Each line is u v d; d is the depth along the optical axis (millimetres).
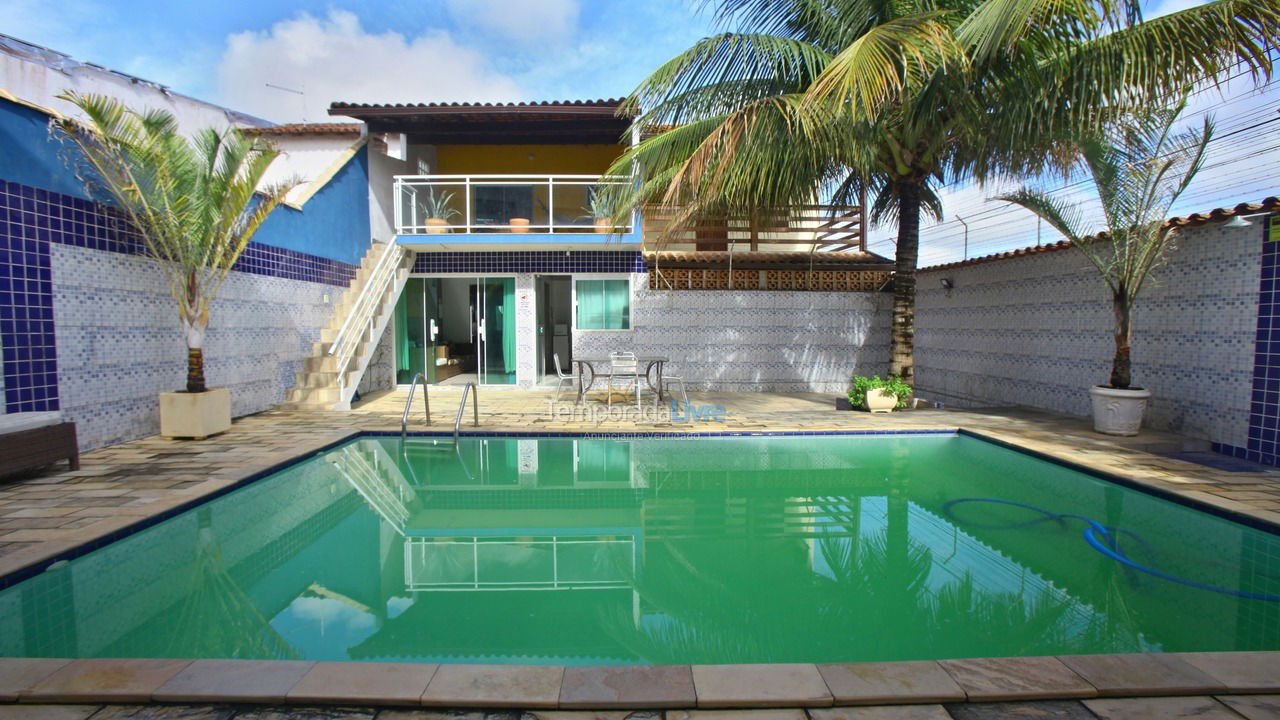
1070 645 2635
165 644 2654
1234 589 3191
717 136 6438
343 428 6918
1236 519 3990
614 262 10914
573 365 11117
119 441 5918
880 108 6227
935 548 3812
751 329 10984
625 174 9008
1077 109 5762
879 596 3166
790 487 5148
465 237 10102
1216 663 2150
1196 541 3850
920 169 7762
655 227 11438
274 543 3912
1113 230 6094
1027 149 6668
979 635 2752
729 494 4973
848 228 11695
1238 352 5582
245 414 7699
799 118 6188
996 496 4859
